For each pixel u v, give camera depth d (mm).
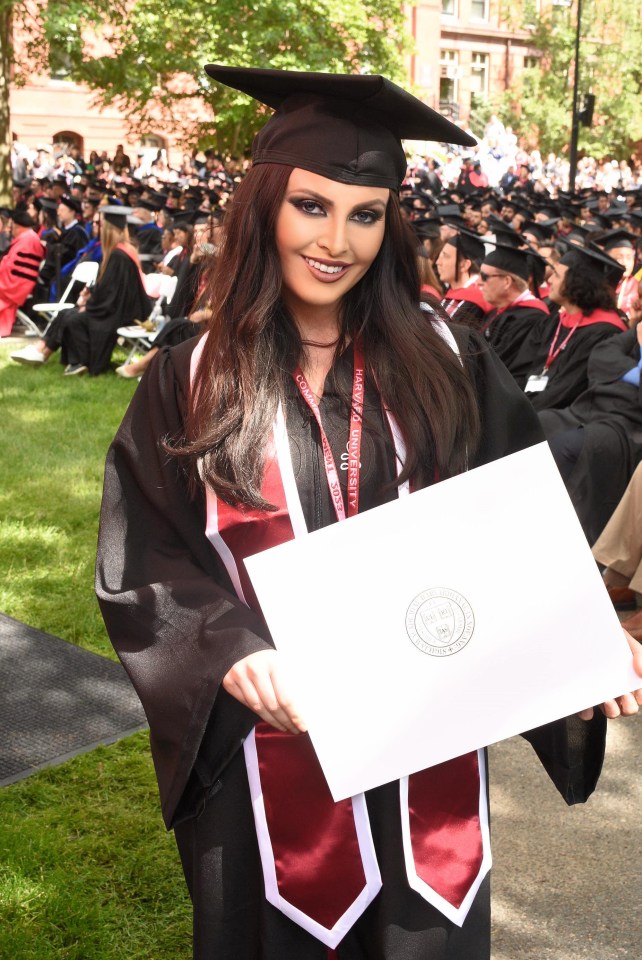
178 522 1713
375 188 1620
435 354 1725
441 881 1664
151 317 10594
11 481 6754
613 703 1592
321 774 1662
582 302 6223
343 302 1751
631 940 2789
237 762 1697
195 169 27172
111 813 3262
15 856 3027
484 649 1543
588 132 43156
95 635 4559
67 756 3590
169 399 1737
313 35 22875
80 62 22516
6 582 5090
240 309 1667
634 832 3275
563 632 1546
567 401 6195
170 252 11406
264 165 1653
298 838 1671
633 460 5461
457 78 46562
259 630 1606
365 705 1533
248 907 1723
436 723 1538
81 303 11602
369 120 1649
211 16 22266
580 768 1885
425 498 1567
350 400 1694
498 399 1789
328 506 1676
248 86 1745
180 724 1587
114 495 1765
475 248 7906
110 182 22094
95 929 2762
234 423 1615
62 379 10234
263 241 1660
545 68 44219
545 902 2939
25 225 12617
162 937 2746
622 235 9156
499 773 3631
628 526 4898
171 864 3025
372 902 1699
